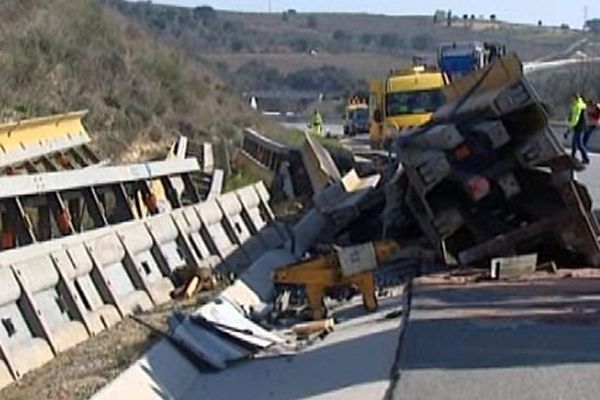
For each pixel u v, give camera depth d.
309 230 22.50
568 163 18.20
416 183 18.50
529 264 17.67
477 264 18.59
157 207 21.45
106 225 18.20
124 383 11.65
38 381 12.27
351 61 143.75
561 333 13.24
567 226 18.34
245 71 126.81
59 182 17.41
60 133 22.88
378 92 44.88
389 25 169.62
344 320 15.61
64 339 13.58
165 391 12.19
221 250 20.14
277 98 121.25
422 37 164.50
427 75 44.34
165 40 49.34
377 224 21.97
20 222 16.19
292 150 29.27
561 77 73.81
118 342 13.88
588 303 15.02
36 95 27.77
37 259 13.68
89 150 24.34
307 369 12.82
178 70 39.09
